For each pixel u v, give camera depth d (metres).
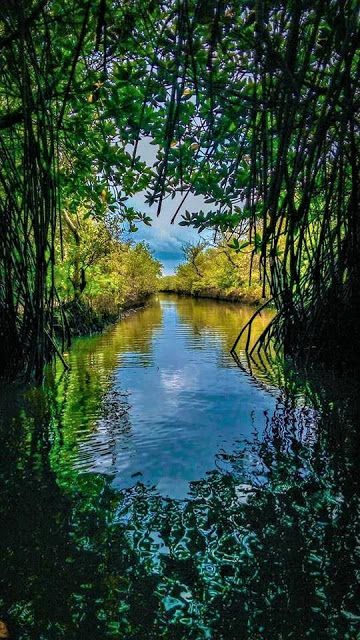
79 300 15.14
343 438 5.07
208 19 2.91
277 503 3.68
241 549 3.08
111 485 4.00
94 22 3.82
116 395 6.98
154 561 2.96
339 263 5.81
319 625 2.45
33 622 2.46
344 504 3.64
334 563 2.93
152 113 4.47
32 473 4.23
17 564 2.91
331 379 7.48
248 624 2.46
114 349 11.80
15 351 6.39
